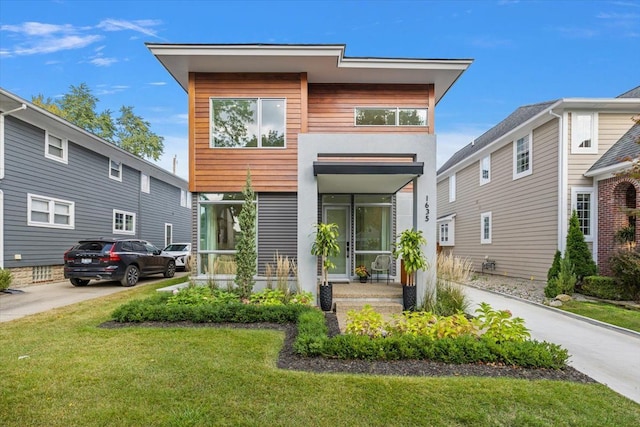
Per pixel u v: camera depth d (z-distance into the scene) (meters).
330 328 5.96
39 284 11.82
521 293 10.51
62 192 12.98
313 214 7.88
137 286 11.50
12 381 3.73
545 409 3.32
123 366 4.12
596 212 11.23
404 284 7.77
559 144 11.62
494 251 16.08
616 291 9.20
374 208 10.30
